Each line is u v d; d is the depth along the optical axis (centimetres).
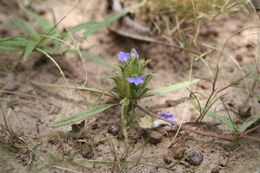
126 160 72
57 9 92
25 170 71
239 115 77
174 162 72
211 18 88
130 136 74
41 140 74
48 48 81
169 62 84
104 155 73
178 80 81
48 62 83
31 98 78
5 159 72
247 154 73
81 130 75
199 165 72
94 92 79
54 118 76
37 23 89
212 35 87
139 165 72
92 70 83
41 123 76
